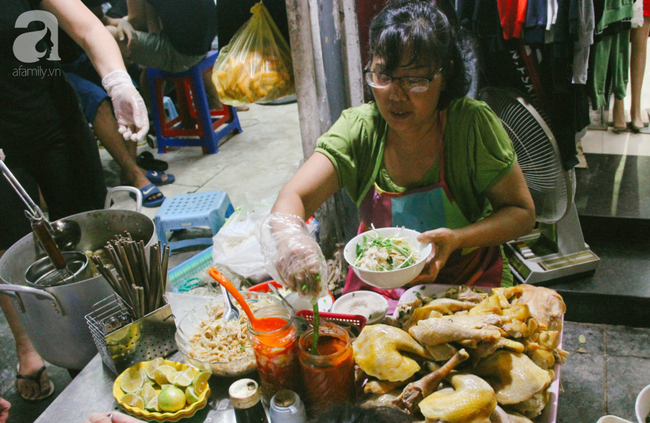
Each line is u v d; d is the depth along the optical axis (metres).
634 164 3.27
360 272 1.42
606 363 2.25
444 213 1.73
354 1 2.13
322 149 1.75
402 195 1.74
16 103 2.28
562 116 2.13
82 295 1.60
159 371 1.32
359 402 1.16
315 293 1.16
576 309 2.48
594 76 2.28
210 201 3.35
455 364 1.12
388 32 1.39
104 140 3.96
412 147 1.69
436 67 1.41
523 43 2.02
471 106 1.61
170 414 1.22
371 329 1.21
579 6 1.86
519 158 2.01
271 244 1.31
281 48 2.33
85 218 2.03
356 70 2.25
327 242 2.63
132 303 1.42
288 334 1.14
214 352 1.33
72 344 1.69
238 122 5.35
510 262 2.65
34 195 2.47
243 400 1.07
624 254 2.67
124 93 2.24
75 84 3.82
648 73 4.52
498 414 1.09
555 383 1.22
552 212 2.11
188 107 5.04
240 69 2.27
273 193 4.03
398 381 1.14
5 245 2.29
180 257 3.29
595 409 2.04
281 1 2.27
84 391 1.37
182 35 3.95
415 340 1.21
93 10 3.82
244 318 1.42
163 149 5.03
